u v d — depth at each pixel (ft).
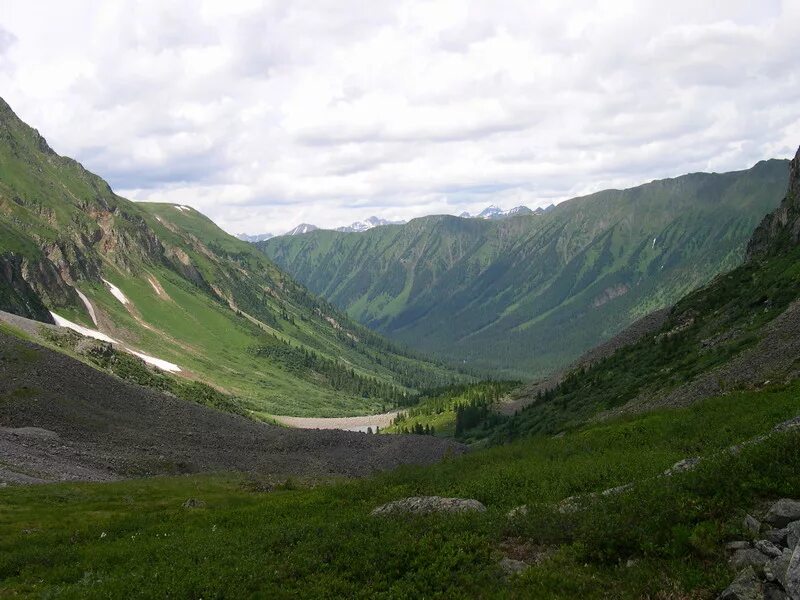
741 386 193.88
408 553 66.28
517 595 52.39
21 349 331.16
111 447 257.75
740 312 339.16
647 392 300.61
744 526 52.75
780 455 61.87
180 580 68.49
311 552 71.82
